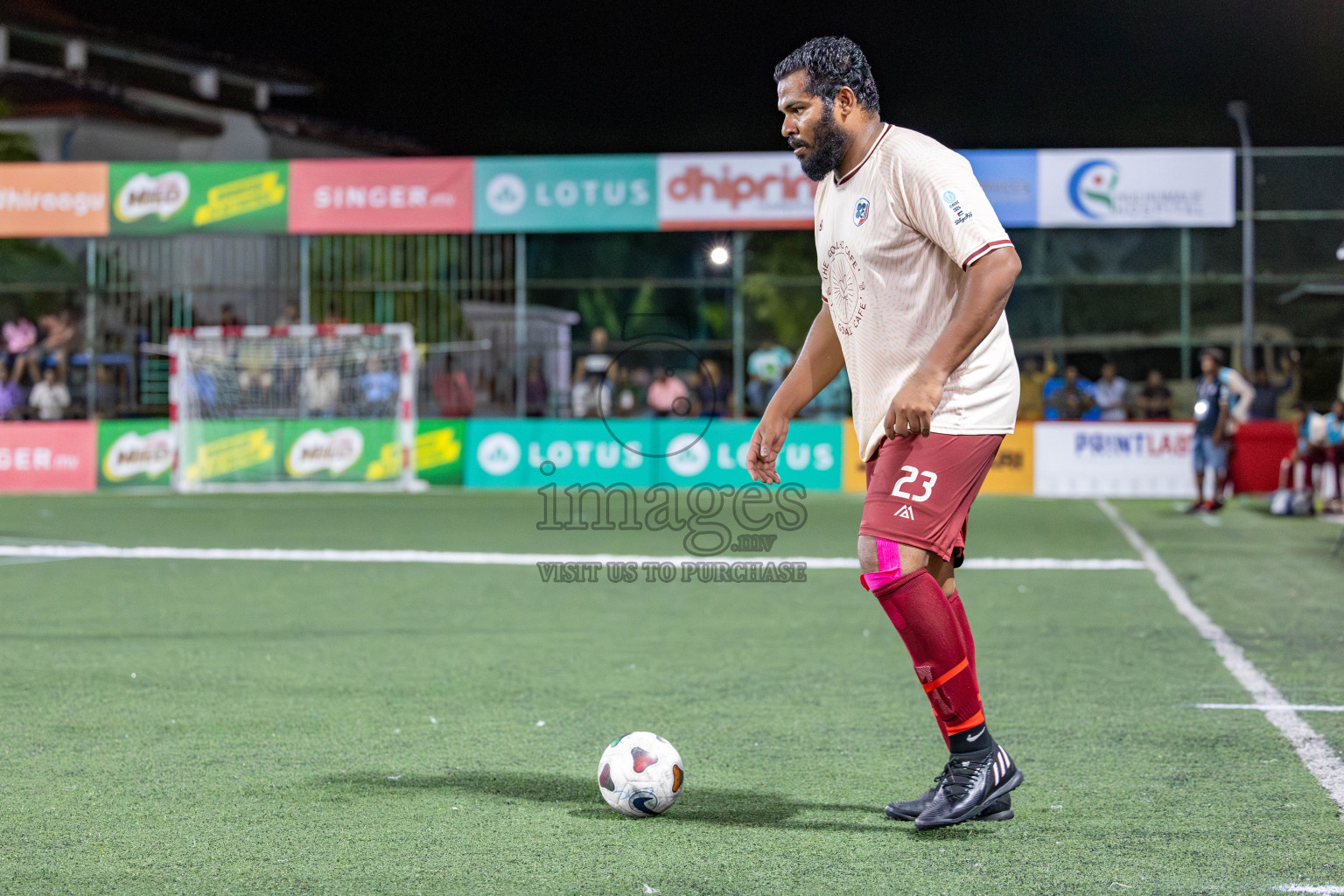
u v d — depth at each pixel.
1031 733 6.17
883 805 4.97
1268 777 5.36
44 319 27.56
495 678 7.57
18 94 36.22
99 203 24.53
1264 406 23.70
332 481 25.28
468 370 26.17
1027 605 10.60
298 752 5.81
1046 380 25.69
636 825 4.70
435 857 4.33
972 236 4.32
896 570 4.61
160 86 38.69
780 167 23.48
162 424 25.34
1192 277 25.00
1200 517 19.36
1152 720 6.43
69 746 5.91
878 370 4.69
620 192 23.75
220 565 13.31
